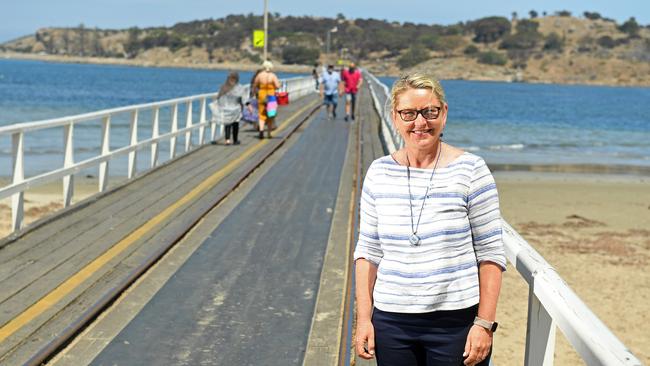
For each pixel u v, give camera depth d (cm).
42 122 967
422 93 317
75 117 1089
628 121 7975
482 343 317
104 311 680
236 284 775
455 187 316
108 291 714
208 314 682
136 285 760
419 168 325
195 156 1697
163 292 741
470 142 4659
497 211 320
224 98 1908
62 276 761
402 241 319
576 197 2373
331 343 622
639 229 1872
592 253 1555
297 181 1423
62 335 600
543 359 329
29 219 1638
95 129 4103
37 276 758
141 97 9638
